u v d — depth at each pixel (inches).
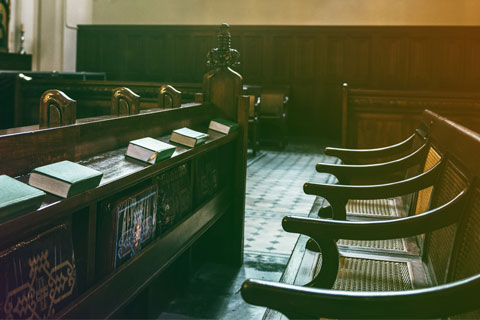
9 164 61.2
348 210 131.0
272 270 136.2
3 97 345.1
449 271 72.6
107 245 73.3
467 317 61.4
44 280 57.9
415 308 49.9
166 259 89.8
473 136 81.7
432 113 131.9
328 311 51.1
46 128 69.6
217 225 138.8
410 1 482.3
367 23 492.4
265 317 92.1
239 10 518.3
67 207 56.7
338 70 489.1
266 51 500.7
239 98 135.6
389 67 478.9
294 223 75.5
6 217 48.3
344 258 97.7
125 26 526.3
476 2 471.2
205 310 110.8
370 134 241.3
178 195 102.9
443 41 466.3
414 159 120.4
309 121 499.8
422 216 73.7
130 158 81.6
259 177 278.4
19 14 496.4
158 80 527.5
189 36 515.8
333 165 120.0
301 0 503.2
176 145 101.8
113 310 69.6
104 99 287.6
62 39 520.1
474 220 68.2
